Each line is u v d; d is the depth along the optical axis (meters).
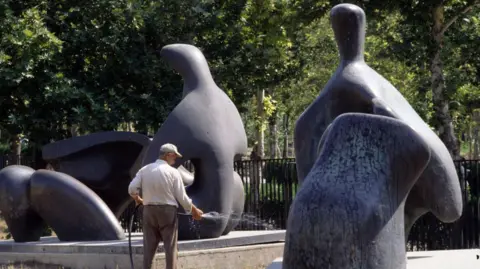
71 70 21.91
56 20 21.88
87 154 13.90
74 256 12.17
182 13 22.14
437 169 7.51
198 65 12.86
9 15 20.03
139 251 11.40
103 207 13.05
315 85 37.28
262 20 23.33
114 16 21.64
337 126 6.54
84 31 21.45
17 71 19.77
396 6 19.69
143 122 21.48
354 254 6.19
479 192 14.88
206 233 12.40
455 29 21.56
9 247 12.95
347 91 8.30
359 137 6.45
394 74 32.81
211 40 22.97
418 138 6.42
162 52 12.96
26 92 20.64
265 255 12.68
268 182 18.36
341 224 6.20
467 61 22.17
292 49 30.84
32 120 20.70
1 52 19.44
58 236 13.20
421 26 19.88
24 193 13.33
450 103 23.33
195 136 12.38
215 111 12.68
